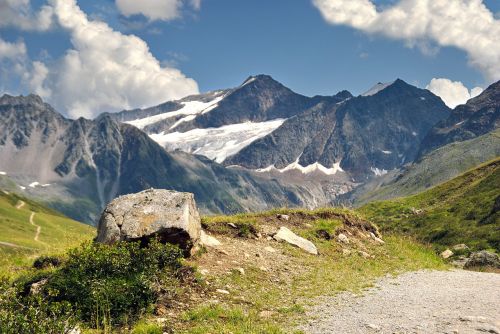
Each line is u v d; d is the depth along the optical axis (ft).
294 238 92.48
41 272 61.16
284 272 73.41
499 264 114.93
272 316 53.11
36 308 46.14
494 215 336.29
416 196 569.64
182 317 51.06
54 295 51.29
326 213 112.98
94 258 55.98
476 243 286.66
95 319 49.96
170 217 67.51
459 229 343.67
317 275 74.28
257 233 91.66
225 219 95.45
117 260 56.29
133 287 53.36
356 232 109.70
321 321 50.75
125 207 69.62
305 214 110.52
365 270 83.15
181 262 63.77
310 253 89.04
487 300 59.52
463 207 401.08
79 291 53.01
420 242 126.62
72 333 45.03
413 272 85.61
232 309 54.39
